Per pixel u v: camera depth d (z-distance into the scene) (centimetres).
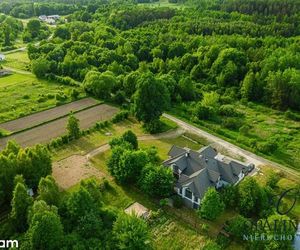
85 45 16138
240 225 6191
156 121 9888
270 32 17550
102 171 8088
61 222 5831
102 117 10762
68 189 7388
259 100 12562
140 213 6731
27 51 17188
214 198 6384
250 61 14462
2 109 10969
